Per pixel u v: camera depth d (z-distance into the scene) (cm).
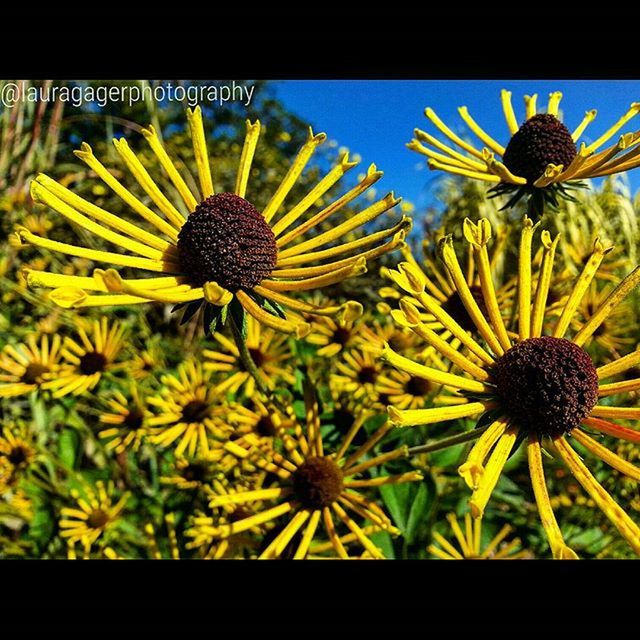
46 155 334
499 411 93
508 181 132
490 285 99
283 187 111
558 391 89
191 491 180
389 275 91
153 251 101
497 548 178
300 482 128
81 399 244
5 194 312
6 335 241
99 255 94
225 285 99
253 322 192
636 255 307
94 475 212
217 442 170
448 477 173
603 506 80
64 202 94
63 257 298
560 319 100
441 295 162
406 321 88
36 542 192
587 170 112
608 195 330
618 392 94
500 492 186
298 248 104
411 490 150
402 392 178
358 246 99
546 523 77
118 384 242
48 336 246
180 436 192
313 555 133
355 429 137
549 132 145
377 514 126
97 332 220
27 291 247
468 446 111
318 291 306
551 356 91
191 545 146
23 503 203
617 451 190
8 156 316
